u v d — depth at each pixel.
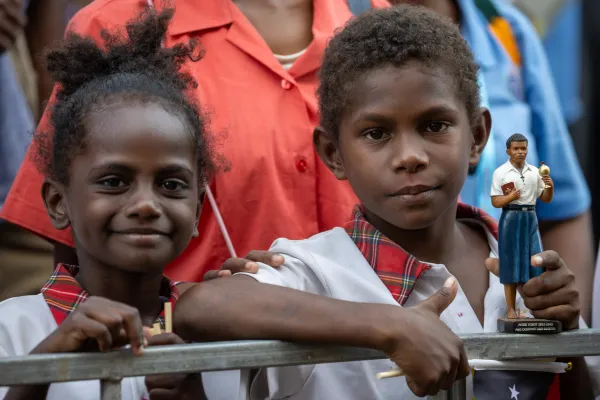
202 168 5.05
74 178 4.64
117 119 4.59
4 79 8.31
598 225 10.97
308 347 3.96
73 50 5.15
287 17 6.48
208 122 5.19
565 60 11.23
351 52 4.98
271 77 6.14
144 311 4.81
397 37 4.89
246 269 4.73
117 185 4.55
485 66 7.58
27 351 4.62
